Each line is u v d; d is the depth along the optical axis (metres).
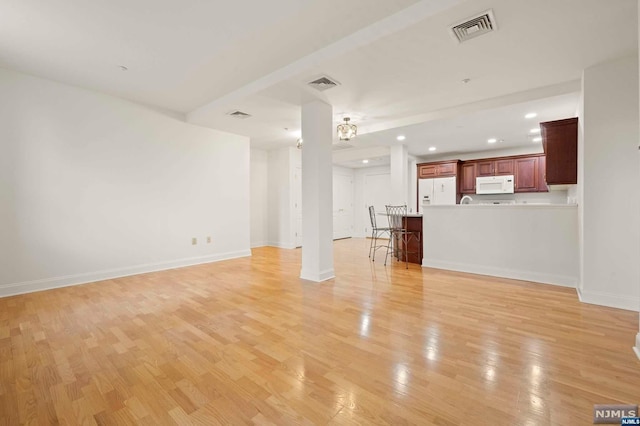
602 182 2.66
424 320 2.34
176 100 3.93
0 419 1.27
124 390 1.47
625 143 2.56
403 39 2.27
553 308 2.60
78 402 1.38
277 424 1.24
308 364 1.70
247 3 2.04
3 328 2.21
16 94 3.06
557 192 5.93
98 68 3.01
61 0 1.99
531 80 3.07
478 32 2.20
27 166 3.14
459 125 4.48
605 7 1.92
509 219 3.71
